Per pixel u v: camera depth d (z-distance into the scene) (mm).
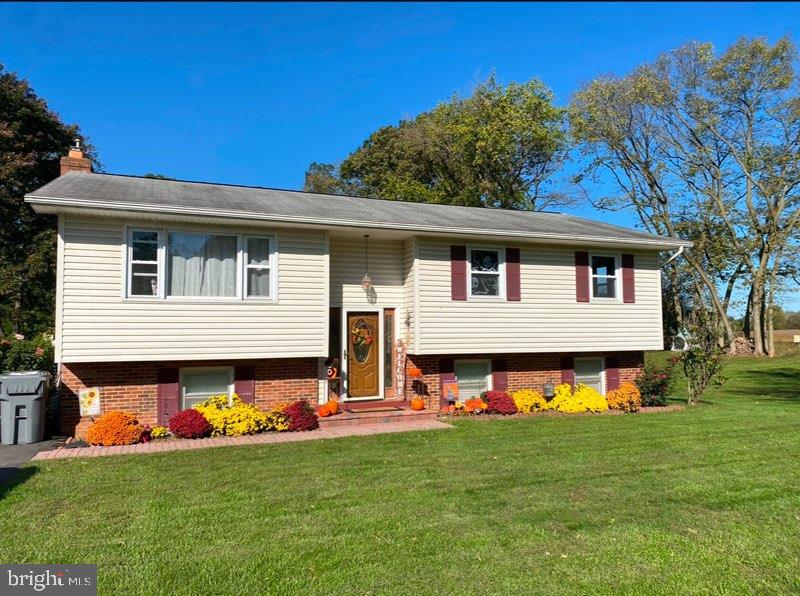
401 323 13750
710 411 13867
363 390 13398
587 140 33031
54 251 23328
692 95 31734
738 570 4723
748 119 31234
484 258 13961
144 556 4871
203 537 5305
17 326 24953
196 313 10898
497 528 5598
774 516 6023
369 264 13547
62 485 6992
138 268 10570
